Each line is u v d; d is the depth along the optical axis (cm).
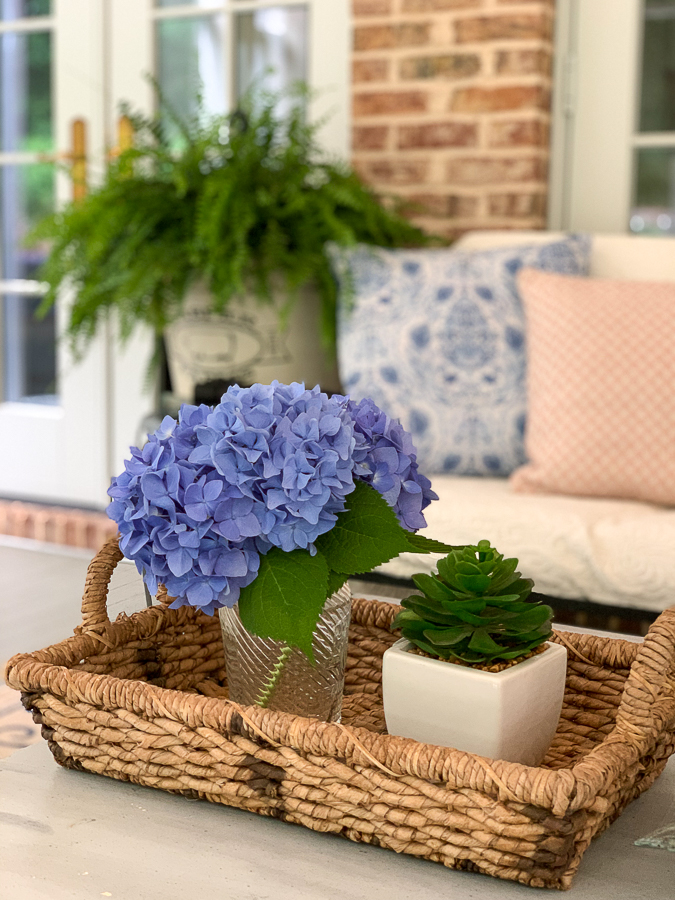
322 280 230
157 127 246
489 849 68
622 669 93
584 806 67
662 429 172
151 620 97
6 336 329
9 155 322
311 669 84
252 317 238
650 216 250
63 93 312
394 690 80
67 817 78
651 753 80
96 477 318
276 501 74
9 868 70
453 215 253
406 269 208
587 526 154
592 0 246
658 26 242
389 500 82
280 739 73
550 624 81
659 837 72
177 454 77
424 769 69
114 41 302
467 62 246
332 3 270
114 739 81
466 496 169
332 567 77
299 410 79
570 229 255
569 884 68
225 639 87
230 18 284
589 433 174
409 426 198
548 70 247
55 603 264
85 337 259
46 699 84
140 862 71
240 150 234
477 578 78
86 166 304
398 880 70
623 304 181
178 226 234
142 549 77
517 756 78
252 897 67
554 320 185
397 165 257
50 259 246
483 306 200
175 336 243
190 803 80
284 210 229
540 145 245
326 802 73
